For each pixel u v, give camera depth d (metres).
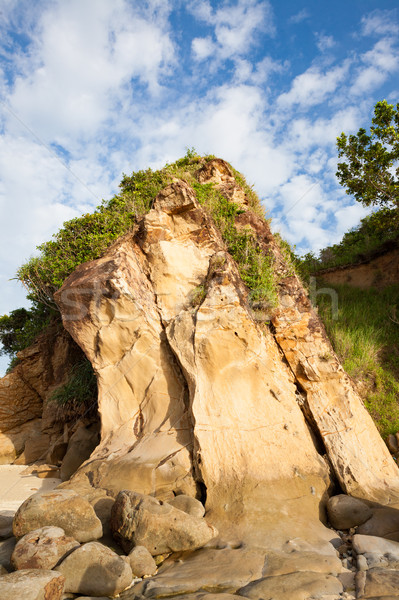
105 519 6.28
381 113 12.99
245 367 8.16
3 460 12.87
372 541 5.68
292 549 5.61
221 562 5.26
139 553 5.35
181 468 7.36
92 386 11.99
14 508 7.88
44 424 12.81
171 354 8.62
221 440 7.46
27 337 15.16
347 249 18.27
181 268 9.47
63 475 9.98
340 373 8.48
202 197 11.62
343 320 12.49
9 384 13.78
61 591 4.56
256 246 10.59
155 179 13.16
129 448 8.03
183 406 8.18
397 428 9.02
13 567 4.92
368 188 13.57
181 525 5.76
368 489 7.23
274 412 7.98
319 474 7.37
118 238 10.29
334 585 4.64
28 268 12.59
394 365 10.89
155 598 4.55
